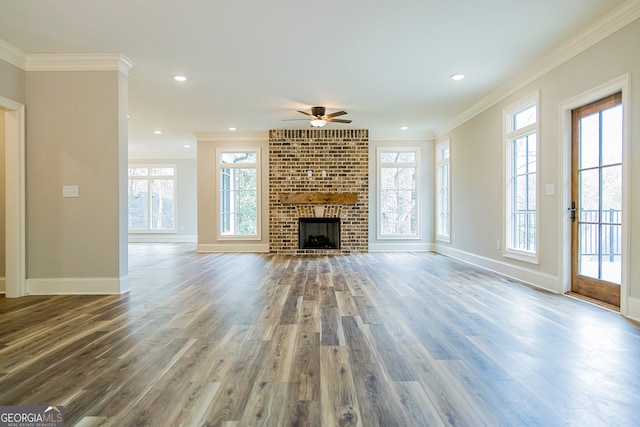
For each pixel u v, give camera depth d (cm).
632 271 298
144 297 379
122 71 402
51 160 395
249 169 827
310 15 310
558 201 390
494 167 532
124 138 409
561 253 386
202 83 477
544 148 414
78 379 193
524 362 212
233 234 821
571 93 368
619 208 325
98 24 325
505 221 499
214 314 314
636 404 167
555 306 336
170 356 223
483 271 535
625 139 303
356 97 541
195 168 1095
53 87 394
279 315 310
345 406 165
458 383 187
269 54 389
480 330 269
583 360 215
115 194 397
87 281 395
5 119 384
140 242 1088
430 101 562
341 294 389
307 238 799
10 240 383
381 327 277
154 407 165
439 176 779
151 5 294
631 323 285
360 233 774
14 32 338
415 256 718
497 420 154
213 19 316
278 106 588
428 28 334
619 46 308
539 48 376
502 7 299
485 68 430
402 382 188
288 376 195
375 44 366
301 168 772
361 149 770
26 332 269
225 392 178
